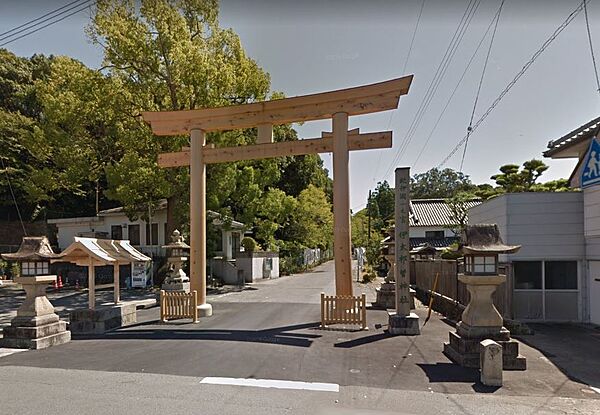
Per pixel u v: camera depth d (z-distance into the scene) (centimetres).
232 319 1145
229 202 2381
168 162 1303
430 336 910
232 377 618
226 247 2703
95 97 1797
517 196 1205
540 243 1188
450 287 1263
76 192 3038
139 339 898
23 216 3162
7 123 2883
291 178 4016
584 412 489
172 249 1461
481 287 689
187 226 2073
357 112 1117
